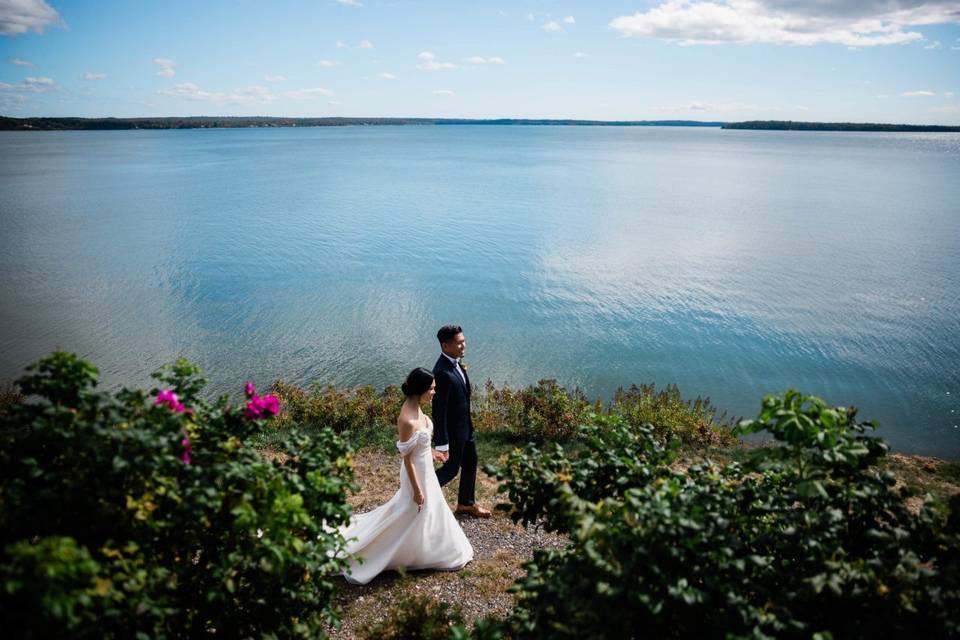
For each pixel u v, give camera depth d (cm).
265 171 8962
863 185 7488
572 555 324
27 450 282
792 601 263
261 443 879
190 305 2228
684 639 274
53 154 13250
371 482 768
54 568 214
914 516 303
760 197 6116
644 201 5744
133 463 271
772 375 1650
